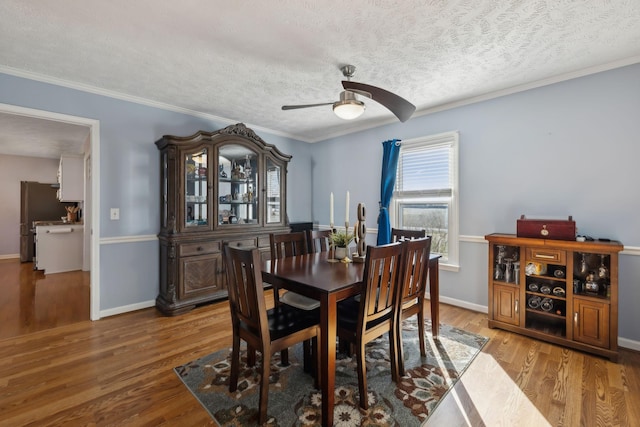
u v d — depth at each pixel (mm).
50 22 1874
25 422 1588
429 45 2156
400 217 3867
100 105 2994
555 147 2705
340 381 1966
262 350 1590
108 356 2270
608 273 2320
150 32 1988
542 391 1851
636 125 2342
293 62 2406
